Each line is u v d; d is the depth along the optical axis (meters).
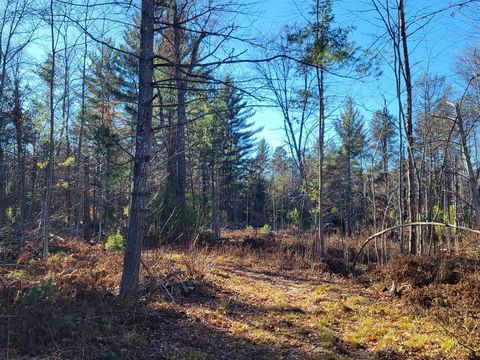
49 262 9.57
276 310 7.77
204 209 21.50
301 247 15.95
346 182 30.55
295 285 10.37
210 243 15.91
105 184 18.30
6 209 17.67
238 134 48.97
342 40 7.19
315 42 6.83
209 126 18.12
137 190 6.95
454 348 5.83
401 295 9.27
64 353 4.77
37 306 5.62
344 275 11.99
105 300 6.52
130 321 6.09
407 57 12.33
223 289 9.02
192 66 6.80
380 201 23.92
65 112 18.84
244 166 50.88
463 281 9.29
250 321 7.04
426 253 12.27
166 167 17.27
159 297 7.61
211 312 7.22
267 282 10.43
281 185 47.22
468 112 13.20
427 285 9.70
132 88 22.67
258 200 51.66
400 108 12.78
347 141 29.89
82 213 20.34
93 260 10.19
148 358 5.07
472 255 12.03
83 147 23.33
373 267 12.29
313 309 7.98
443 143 12.95
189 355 5.26
